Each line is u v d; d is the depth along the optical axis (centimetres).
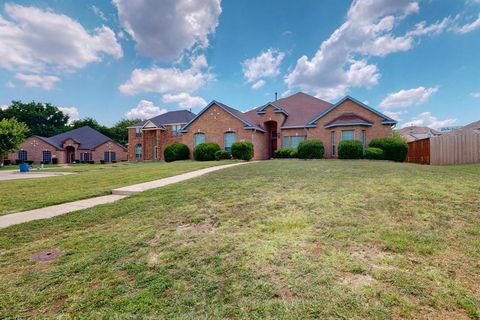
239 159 2139
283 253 305
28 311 229
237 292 236
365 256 288
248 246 331
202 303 224
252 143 2275
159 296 239
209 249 332
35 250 366
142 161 3394
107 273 288
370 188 614
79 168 2217
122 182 997
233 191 666
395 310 199
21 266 317
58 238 411
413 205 464
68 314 221
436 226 367
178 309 218
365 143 2002
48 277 286
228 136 2392
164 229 420
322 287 234
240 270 274
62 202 683
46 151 4109
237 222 429
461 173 844
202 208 524
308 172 964
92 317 215
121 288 256
